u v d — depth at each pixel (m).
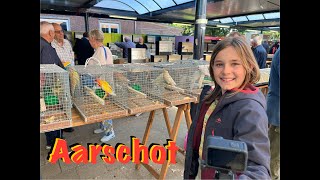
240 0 5.57
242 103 0.77
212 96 1.00
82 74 1.68
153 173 2.12
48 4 6.13
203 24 3.25
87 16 7.13
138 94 1.83
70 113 1.43
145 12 7.94
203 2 3.19
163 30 16.36
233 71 0.82
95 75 1.71
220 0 5.38
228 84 0.83
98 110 1.54
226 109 0.81
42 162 2.31
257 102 0.76
